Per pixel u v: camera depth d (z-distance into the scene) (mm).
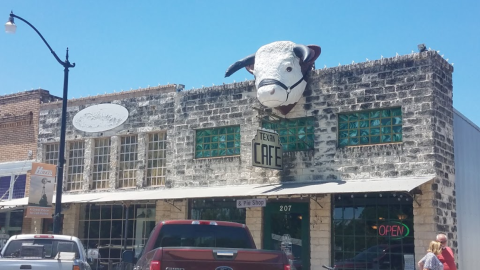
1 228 24891
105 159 22859
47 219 24047
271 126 18859
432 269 10984
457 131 17625
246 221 18703
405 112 16438
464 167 17828
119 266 20688
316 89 18016
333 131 17531
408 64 16594
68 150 23891
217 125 20031
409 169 16109
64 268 11164
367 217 16609
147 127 21797
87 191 22797
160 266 8125
